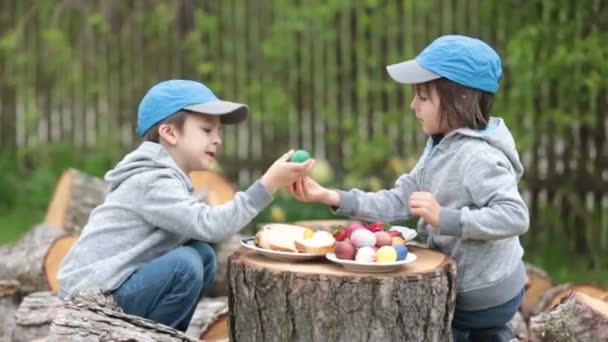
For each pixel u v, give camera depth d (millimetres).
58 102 10211
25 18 10102
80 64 10102
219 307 5648
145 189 4676
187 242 4914
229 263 4520
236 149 9719
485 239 4449
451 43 4625
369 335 4230
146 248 4730
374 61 9219
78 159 10180
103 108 10109
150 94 4879
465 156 4516
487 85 4602
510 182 4461
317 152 9578
